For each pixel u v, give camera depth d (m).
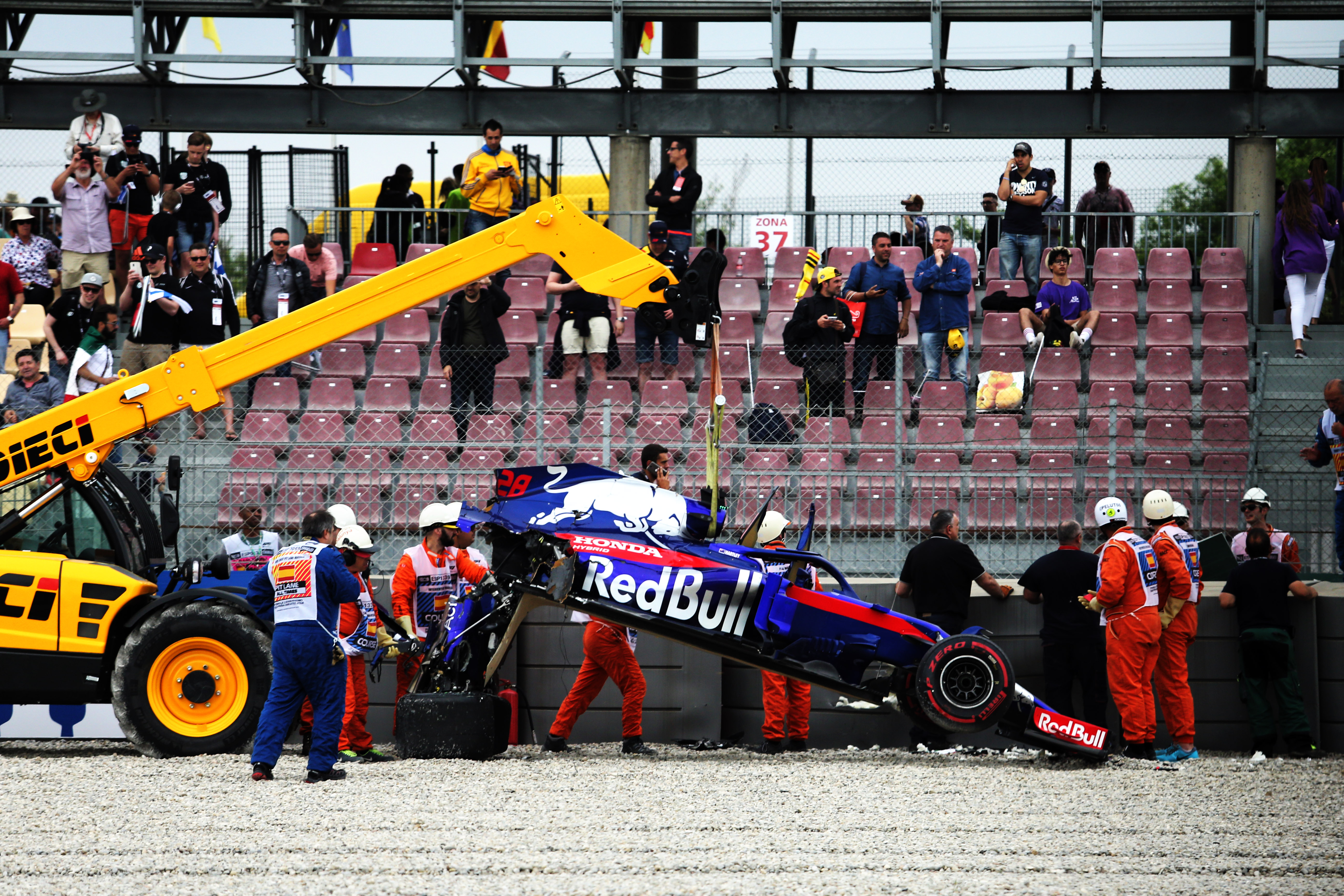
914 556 31.48
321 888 17.47
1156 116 52.16
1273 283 52.28
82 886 17.61
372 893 17.23
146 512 30.25
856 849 19.80
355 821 21.47
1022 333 48.75
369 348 49.72
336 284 52.19
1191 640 30.03
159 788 24.33
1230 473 38.81
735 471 35.34
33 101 53.88
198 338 43.41
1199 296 51.72
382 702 32.38
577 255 28.64
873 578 36.53
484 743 28.55
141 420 28.86
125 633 28.55
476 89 53.16
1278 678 30.62
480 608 29.08
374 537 37.12
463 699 28.55
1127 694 29.12
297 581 25.12
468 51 52.81
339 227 55.81
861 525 38.56
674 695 32.16
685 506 28.86
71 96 53.84
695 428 42.12
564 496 28.47
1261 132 51.81
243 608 28.42
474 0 51.12
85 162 49.50
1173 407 44.62
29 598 28.12
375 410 43.75
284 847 19.70
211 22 53.22
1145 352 49.06
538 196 59.00
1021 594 32.22
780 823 21.56
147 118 53.78
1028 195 50.25
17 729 29.09
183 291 43.50
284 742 25.81
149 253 43.31
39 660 28.03
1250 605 30.95
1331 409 37.16
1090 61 50.50
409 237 55.38
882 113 52.72
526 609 28.34
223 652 28.06
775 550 28.83
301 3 50.84
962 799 23.89
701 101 53.03
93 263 50.06
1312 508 39.06
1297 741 30.45
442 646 29.36
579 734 32.25
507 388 46.75
